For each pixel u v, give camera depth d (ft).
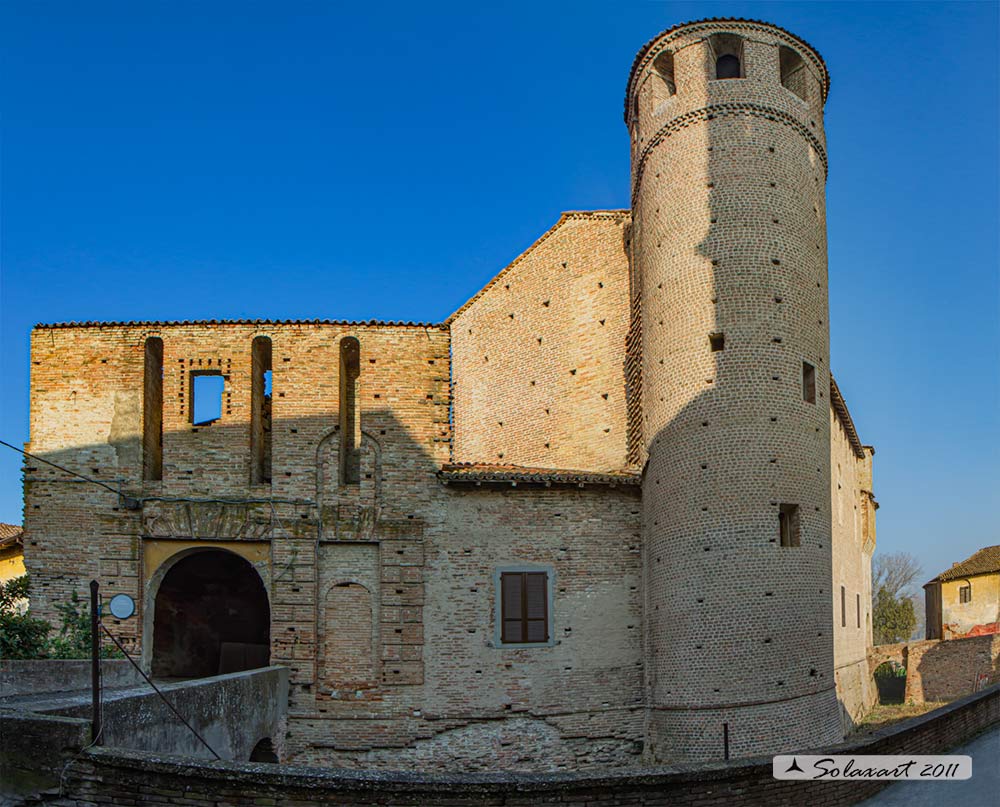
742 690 87.30
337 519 100.07
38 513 100.42
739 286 94.89
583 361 127.65
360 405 102.68
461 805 45.60
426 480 101.09
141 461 101.50
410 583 98.68
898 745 58.13
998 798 53.42
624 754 97.96
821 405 97.55
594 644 99.76
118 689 67.41
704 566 90.53
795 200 98.89
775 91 100.32
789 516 92.84
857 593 164.96
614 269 126.62
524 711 97.35
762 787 49.65
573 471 107.14
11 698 63.87
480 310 145.79
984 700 72.84
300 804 45.62
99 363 103.71
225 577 117.19
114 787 47.32
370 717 95.81
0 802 47.39
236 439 101.91
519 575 100.07
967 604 236.22
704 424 93.15
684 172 99.91
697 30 102.22
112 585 98.84
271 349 106.73
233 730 78.48
